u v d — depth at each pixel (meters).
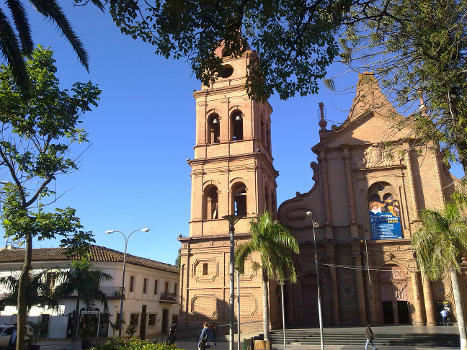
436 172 34.31
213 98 37.78
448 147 10.33
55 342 36.62
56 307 29.48
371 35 10.71
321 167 37.47
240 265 25.41
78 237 16.48
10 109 16.03
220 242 33.22
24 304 15.91
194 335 31.42
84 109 17.25
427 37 9.84
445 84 9.75
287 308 34.59
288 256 25.52
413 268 32.84
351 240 34.06
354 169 36.56
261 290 31.23
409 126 14.48
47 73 16.64
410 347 24.50
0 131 16.09
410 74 10.25
